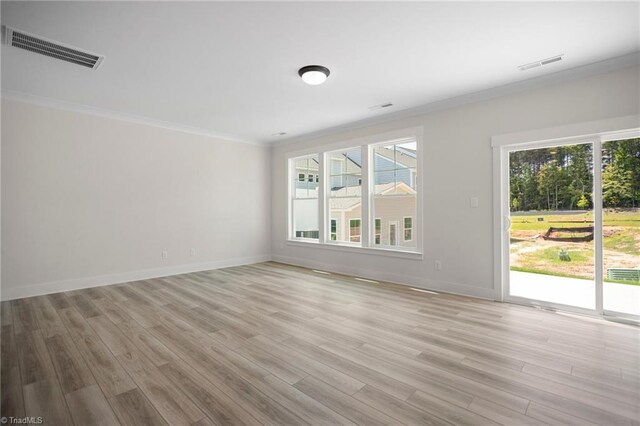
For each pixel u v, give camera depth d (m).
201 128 5.52
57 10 2.20
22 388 1.96
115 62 3.01
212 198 5.80
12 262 3.85
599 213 3.20
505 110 3.68
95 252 4.48
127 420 1.67
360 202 5.24
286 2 2.14
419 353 2.41
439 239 4.23
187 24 2.39
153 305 3.61
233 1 2.12
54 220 4.14
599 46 2.74
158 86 3.62
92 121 4.45
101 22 2.36
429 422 1.64
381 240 4.97
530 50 2.82
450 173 4.12
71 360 2.31
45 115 4.06
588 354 2.38
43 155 4.05
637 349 2.46
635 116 2.92
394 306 3.57
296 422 1.65
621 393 1.88
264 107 4.38
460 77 3.40
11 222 3.83
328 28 2.47
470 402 1.80
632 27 2.45
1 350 2.47
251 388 1.96
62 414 1.71
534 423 1.62
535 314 3.28
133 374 2.12
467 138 3.97
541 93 3.43
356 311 3.40
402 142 4.75
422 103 4.22
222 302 3.73
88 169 4.41
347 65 3.11
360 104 4.24
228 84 3.57
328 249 5.64
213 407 1.78
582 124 3.18
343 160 5.54
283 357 2.36
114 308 3.50
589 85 3.15
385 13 2.28
